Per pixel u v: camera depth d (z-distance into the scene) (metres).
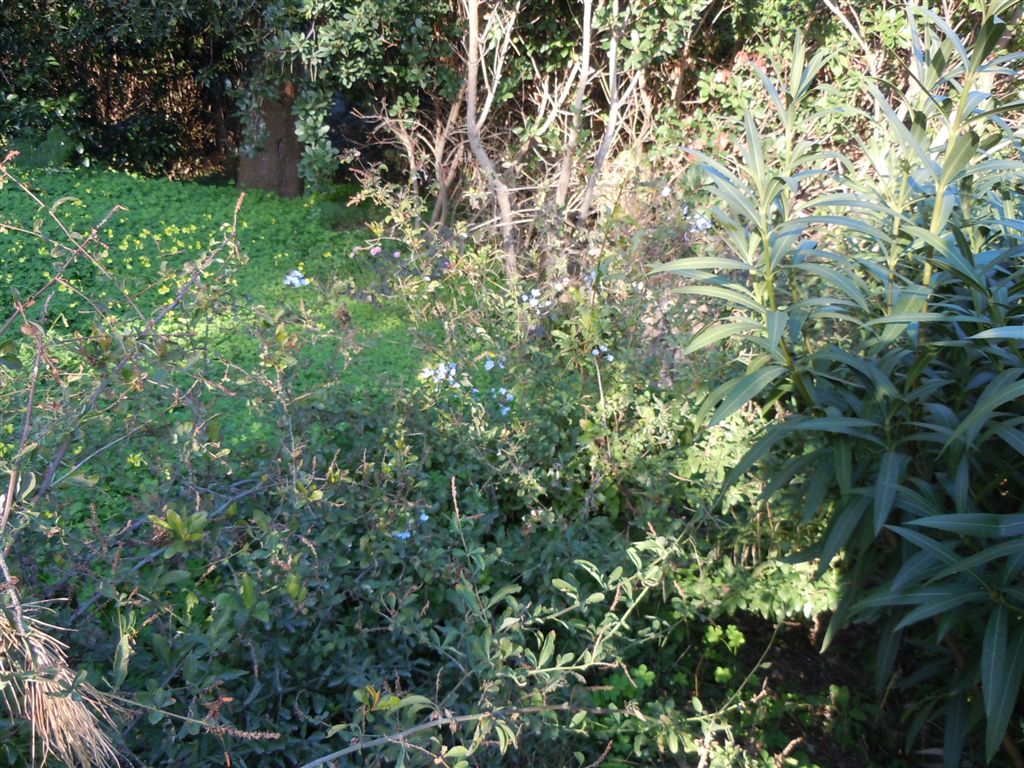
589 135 7.08
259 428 4.02
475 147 6.92
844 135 7.12
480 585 2.85
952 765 2.62
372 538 2.69
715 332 2.64
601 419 3.60
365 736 2.08
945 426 2.53
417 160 8.73
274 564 2.34
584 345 3.89
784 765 2.97
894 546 2.85
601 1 6.93
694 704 2.95
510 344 4.10
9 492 1.88
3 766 1.82
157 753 2.03
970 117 2.53
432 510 2.90
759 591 3.24
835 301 2.67
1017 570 2.27
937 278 2.77
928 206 3.01
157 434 2.85
